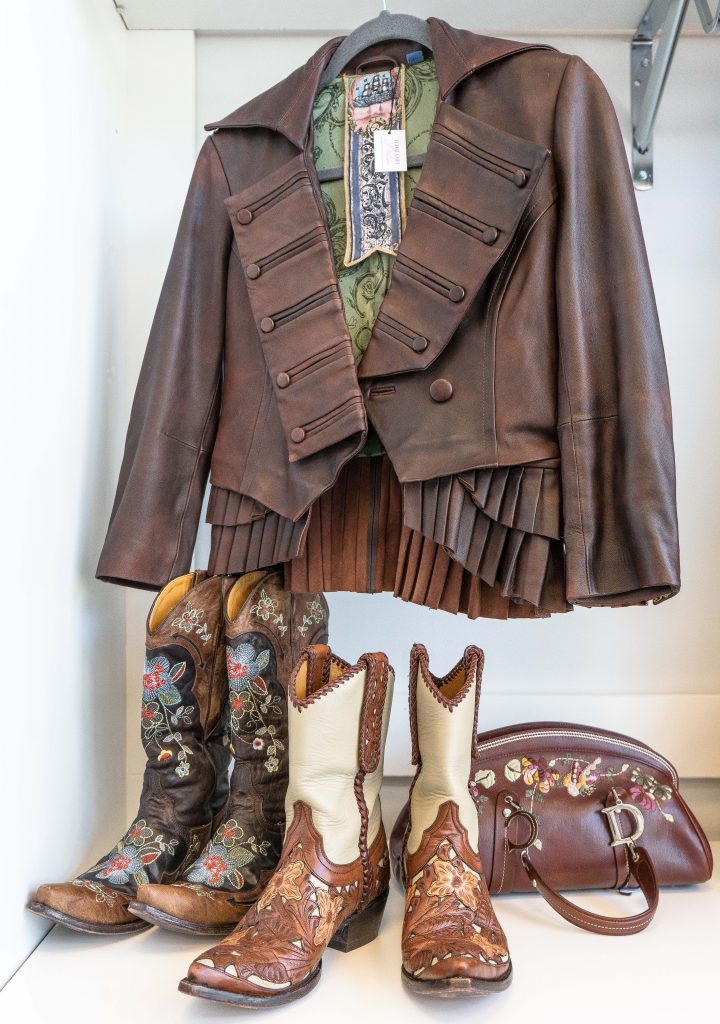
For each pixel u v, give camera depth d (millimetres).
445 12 1356
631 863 1075
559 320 991
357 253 1097
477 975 794
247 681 1056
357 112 1124
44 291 1027
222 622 1123
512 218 988
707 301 1420
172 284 1154
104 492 1249
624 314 978
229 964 794
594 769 1110
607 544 955
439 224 1026
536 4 1334
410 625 1414
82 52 1184
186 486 1140
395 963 922
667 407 970
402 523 1108
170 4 1346
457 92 1069
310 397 1046
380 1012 815
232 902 972
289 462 1069
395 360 1025
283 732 1079
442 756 989
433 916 892
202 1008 825
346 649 1411
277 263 1095
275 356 1078
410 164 1096
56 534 1058
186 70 1415
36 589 992
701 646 1407
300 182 1093
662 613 1410
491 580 1000
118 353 1332
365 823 965
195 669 1090
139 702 1351
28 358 976
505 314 1012
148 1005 830
